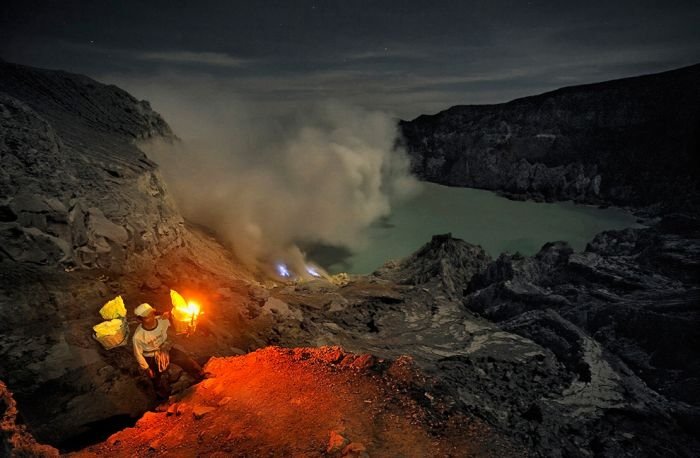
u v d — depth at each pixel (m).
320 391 4.91
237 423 4.43
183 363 5.53
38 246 7.05
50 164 8.02
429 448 4.09
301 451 3.94
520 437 5.57
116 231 8.66
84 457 4.06
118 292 7.51
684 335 9.02
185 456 4.04
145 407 5.13
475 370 8.50
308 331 8.96
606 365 8.85
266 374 5.36
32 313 6.04
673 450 6.48
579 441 6.17
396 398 4.82
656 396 8.12
